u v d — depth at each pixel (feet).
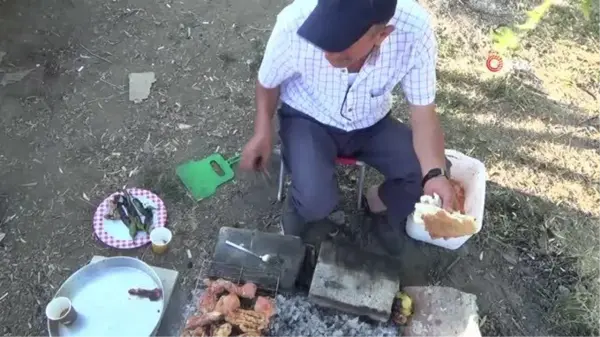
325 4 6.41
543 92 11.85
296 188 8.63
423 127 8.42
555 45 12.52
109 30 12.10
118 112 11.03
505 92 11.71
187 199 10.10
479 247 9.91
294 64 7.84
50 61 11.56
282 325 8.50
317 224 9.92
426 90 8.05
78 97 11.14
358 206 10.07
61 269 9.30
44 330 8.77
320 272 8.55
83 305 8.75
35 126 10.73
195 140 10.82
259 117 8.48
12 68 11.41
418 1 13.00
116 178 10.27
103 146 10.61
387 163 8.81
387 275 8.60
